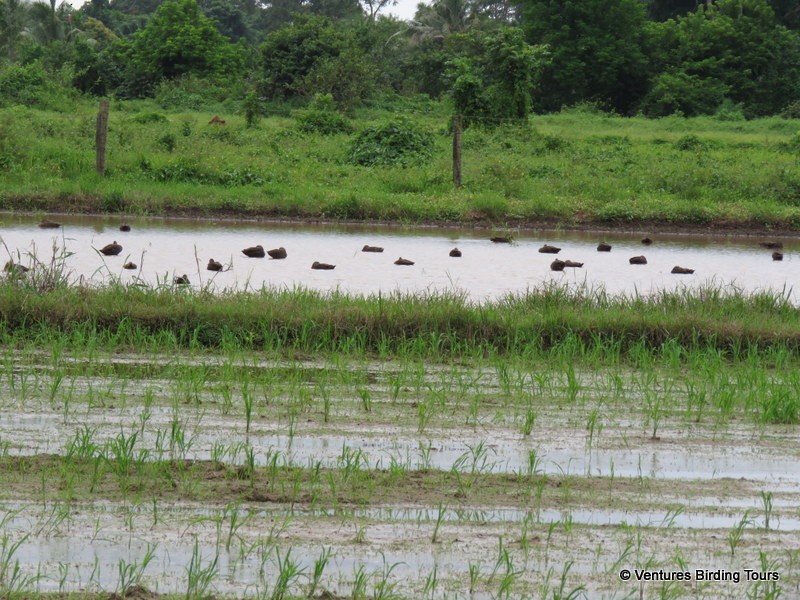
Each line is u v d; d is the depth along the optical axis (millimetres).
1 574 16672
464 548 18281
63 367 30094
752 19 181375
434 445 24156
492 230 73125
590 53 175500
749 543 18984
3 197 71750
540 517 19859
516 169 88812
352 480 21406
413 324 34750
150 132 100000
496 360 32594
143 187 76438
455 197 78500
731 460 23859
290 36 159000
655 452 24266
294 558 17641
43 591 16141
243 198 75625
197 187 78438
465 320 35094
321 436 24500
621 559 17906
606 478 22234
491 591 16688
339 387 29125
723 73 173875
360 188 82812
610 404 28484
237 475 21422
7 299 33938
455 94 121000
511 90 120688
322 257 55375
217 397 27453
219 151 92375
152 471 21484
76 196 72812
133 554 17625
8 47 194875
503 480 21812
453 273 51250
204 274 47688
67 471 21250
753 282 52156
